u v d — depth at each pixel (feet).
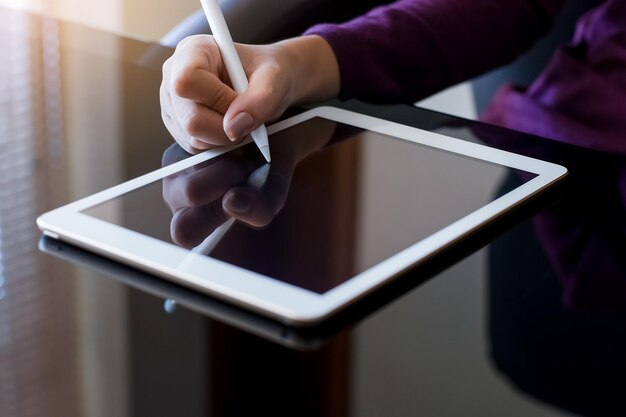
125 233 2.05
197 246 1.99
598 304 1.89
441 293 1.91
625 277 1.99
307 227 2.08
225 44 2.70
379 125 2.74
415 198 2.25
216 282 1.84
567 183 2.45
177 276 1.89
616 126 3.47
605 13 3.87
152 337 1.76
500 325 1.80
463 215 2.18
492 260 2.06
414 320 1.82
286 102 2.81
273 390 1.58
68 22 3.59
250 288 1.82
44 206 2.27
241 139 2.58
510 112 3.75
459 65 3.53
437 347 1.73
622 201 2.34
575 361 1.69
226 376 1.64
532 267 2.04
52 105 2.91
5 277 2.00
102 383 1.62
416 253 1.98
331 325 1.79
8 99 2.95
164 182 2.32
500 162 2.49
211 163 2.44
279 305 1.77
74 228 2.08
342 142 2.60
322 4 4.02
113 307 1.87
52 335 1.80
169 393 1.58
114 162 2.51
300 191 2.27
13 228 2.18
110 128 2.75
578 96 3.62
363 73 3.17
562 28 4.76
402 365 1.67
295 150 2.53
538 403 1.56
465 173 2.41
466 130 2.81
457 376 1.63
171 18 5.88
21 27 3.50
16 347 1.77
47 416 1.55
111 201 2.21
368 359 1.67
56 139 2.67
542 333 1.79
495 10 3.67
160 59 3.27
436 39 3.44
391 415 1.52
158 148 2.60
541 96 3.80
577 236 2.16
